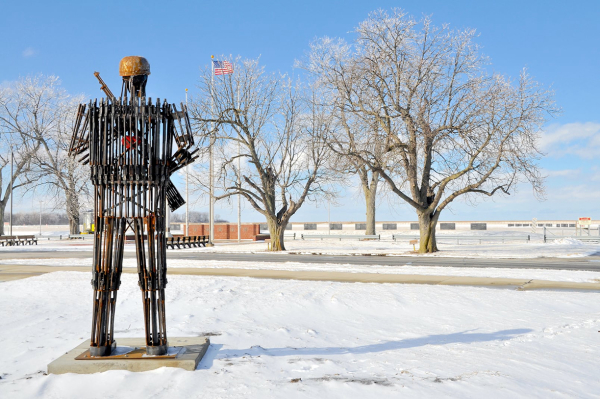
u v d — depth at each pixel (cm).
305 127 3200
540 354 649
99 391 514
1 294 1216
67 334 784
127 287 1258
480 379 529
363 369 575
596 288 1349
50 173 5266
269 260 2469
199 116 3148
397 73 2795
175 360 582
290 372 566
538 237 4531
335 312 993
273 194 3391
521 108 2619
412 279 1542
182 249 3634
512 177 2734
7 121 5169
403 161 2808
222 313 965
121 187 629
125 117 628
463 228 6894
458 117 2694
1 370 593
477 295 1166
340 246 3803
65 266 2059
